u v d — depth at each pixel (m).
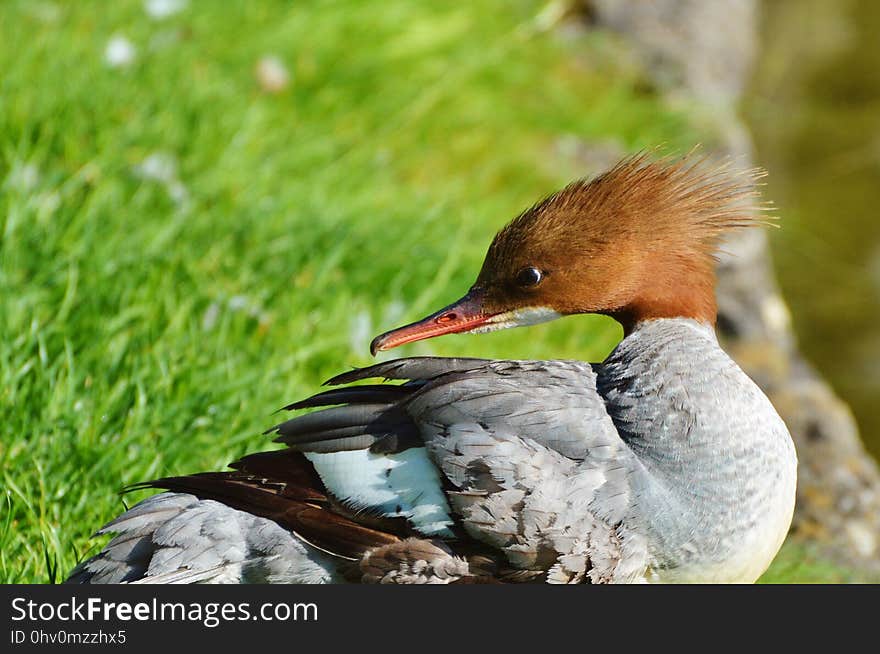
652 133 14.82
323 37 13.64
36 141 10.32
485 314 7.33
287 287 9.84
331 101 13.20
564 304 7.18
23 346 8.15
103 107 10.81
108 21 12.27
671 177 7.15
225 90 12.05
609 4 17.08
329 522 6.45
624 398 6.59
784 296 14.59
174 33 12.50
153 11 12.57
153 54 12.03
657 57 16.41
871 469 10.84
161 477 7.75
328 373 9.39
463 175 13.21
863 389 13.42
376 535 6.40
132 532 6.55
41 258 8.93
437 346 10.03
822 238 15.51
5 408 7.71
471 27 15.20
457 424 6.42
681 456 6.38
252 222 10.27
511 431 6.39
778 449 6.58
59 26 11.94
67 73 11.09
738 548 6.39
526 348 10.64
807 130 17.39
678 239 7.05
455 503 6.30
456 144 13.60
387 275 10.67
